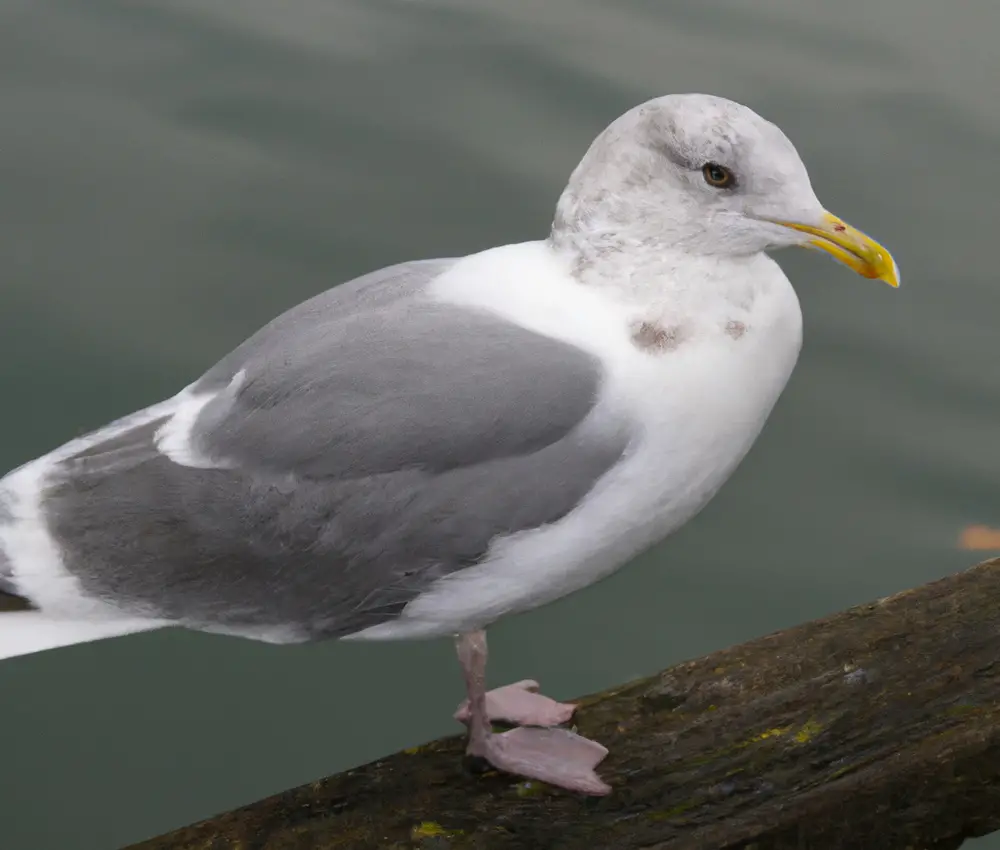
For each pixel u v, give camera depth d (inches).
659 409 99.2
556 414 99.0
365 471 99.2
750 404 100.3
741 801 100.8
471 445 99.0
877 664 103.7
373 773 102.3
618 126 99.6
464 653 102.7
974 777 101.7
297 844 100.3
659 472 99.8
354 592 100.6
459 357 99.1
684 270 99.4
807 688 103.3
